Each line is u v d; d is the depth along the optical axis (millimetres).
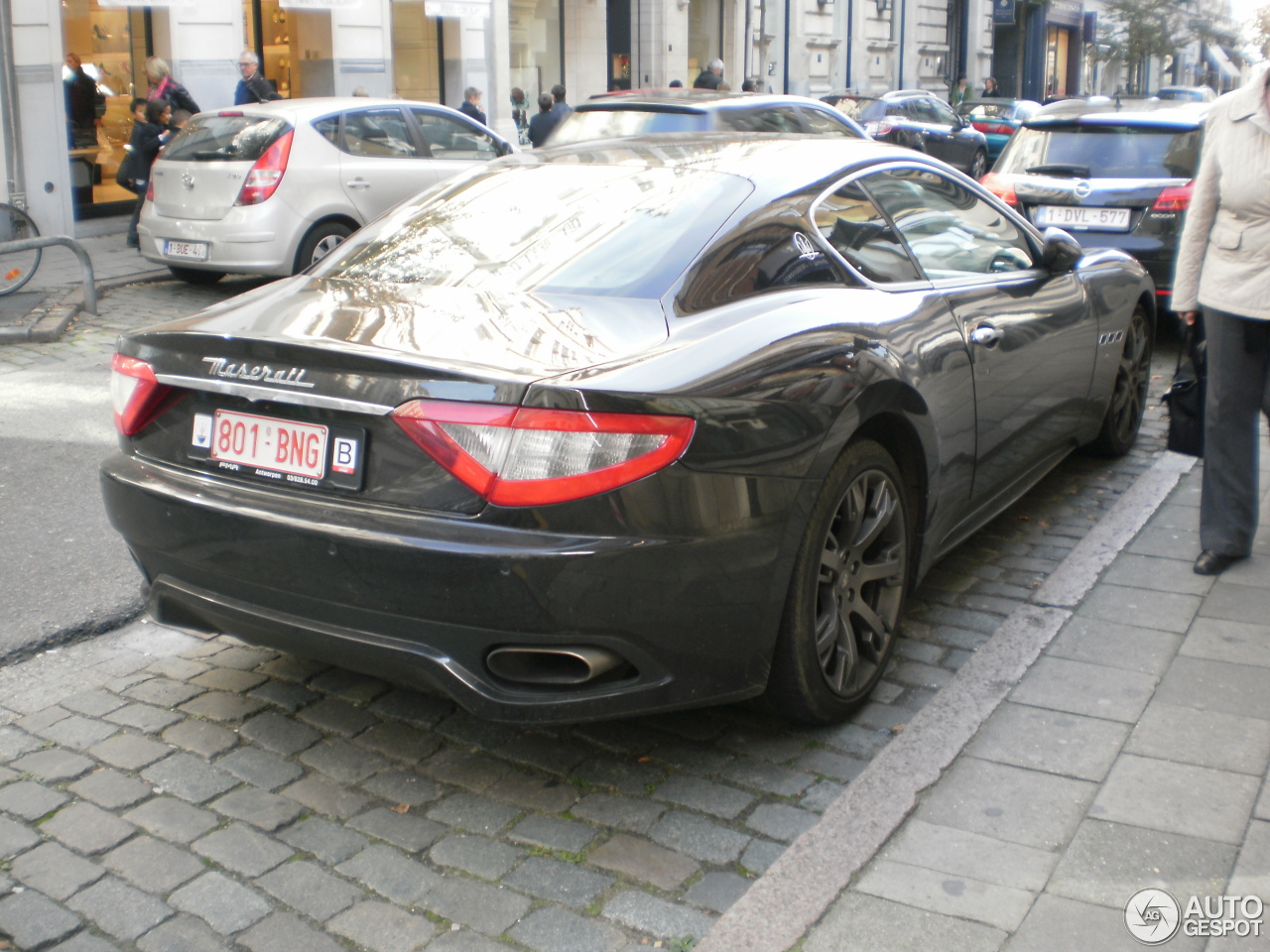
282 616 2900
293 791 3021
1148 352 5746
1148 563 4266
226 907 2572
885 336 3330
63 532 4918
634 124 9633
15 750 3229
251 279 11461
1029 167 8711
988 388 3875
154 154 12938
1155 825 2719
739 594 2811
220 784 3053
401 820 2895
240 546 2883
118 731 3330
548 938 2463
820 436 2938
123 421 3184
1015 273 4367
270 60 16938
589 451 2570
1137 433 5945
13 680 3650
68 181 13828
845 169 3750
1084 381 4852
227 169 9898
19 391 7297
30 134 13383
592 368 2678
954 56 40719
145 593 3262
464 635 2660
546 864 2715
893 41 35438
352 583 2729
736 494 2750
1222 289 3938
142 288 10875
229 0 15641
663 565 2654
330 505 2791
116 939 2475
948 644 3797
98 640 3967
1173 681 3383
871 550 3432
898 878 2570
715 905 2561
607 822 2873
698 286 3076
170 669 3721
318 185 10141
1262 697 3279
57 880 2664
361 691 3555
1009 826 2742
